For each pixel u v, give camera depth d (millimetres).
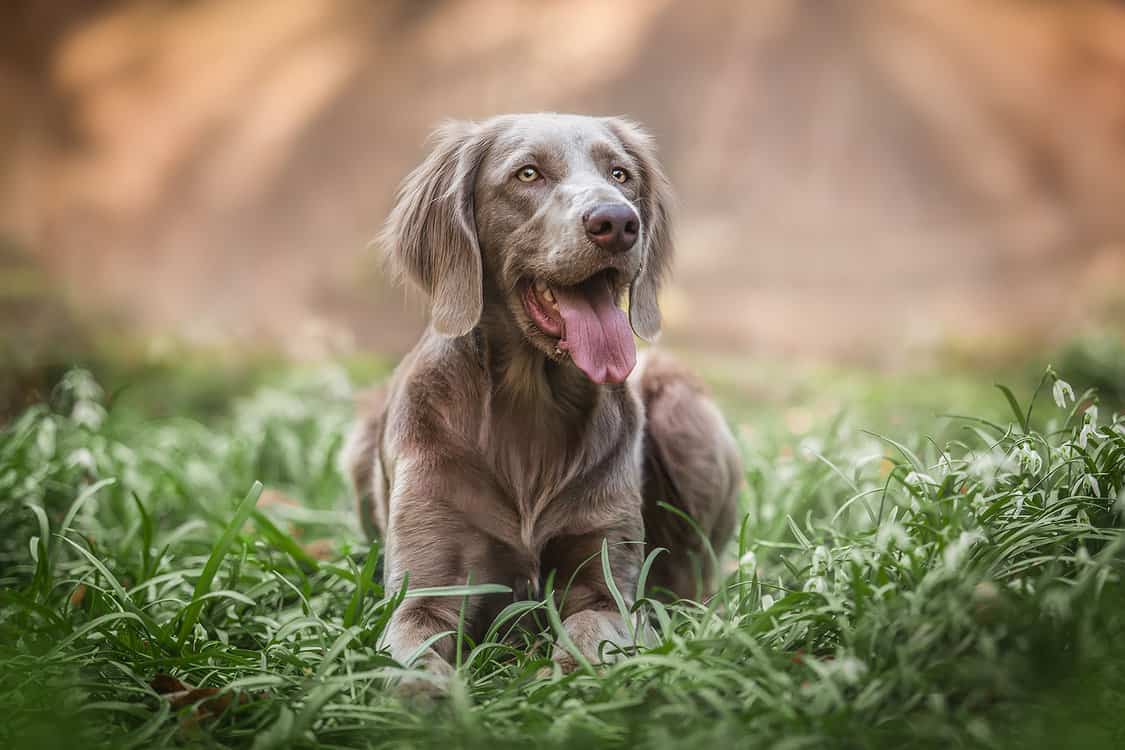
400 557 5023
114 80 37438
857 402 11961
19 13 36656
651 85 36062
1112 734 3176
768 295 32031
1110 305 20578
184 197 36844
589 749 3344
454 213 5219
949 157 34594
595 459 5078
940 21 35375
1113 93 34344
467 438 5059
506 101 36375
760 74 35594
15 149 35844
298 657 4414
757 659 3705
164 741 3588
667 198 5895
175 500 7582
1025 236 33062
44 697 3811
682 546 5918
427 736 3551
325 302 28406
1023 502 4195
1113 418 4758
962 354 21672
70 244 35188
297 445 8961
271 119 37625
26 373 11867
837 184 34812
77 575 5652
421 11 38000
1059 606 3408
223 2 38688
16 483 6531
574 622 4590
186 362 14984
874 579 4074
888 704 3453
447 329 5082
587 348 4781
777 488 6746
